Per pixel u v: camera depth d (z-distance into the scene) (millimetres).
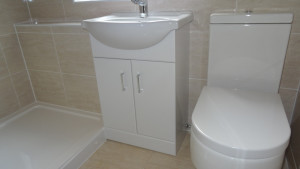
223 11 1286
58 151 1421
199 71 1464
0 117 1765
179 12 1355
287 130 839
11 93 1816
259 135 818
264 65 1163
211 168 862
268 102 1042
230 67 1231
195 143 897
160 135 1382
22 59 1854
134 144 1510
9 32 1727
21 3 1789
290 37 1200
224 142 795
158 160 1388
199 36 1379
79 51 1589
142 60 1210
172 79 1184
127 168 1344
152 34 1061
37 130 1668
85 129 1640
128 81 1309
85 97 1758
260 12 1170
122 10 1528
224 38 1188
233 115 943
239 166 798
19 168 1296
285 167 1286
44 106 2002
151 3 1429
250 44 1150
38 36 1693
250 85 1229
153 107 1312
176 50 1134
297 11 1149
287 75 1277
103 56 1311
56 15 1762
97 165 1378
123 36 1106
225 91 1171
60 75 1770
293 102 1323
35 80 1922
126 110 1411
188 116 1629
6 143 1528
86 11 1645
